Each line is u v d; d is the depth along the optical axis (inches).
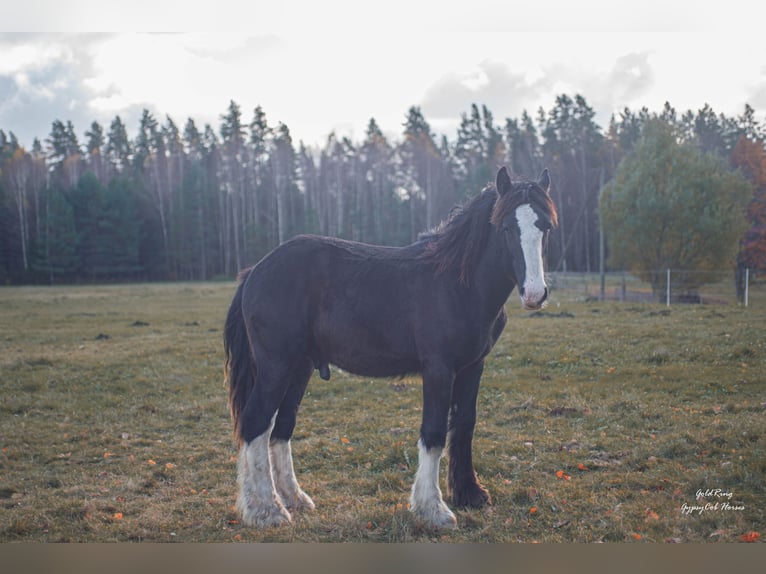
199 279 2041.1
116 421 293.9
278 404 188.7
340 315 186.4
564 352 415.2
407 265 187.3
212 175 2212.1
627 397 299.6
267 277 191.6
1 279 1724.9
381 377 194.9
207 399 334.0
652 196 863.7
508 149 2042.3
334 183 2091.5
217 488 207.8
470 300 178.9
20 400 328.2
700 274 845.8
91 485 209.6
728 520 166.1
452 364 178.7
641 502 179.5
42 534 171.6
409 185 1969.7
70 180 2127.2
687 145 908.6
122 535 171.0
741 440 224.2
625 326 511.5
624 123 2031.3
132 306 951.0
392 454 231.5
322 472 223.3
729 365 354.6
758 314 562.6
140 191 2075.5
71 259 1788.9
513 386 338.6
